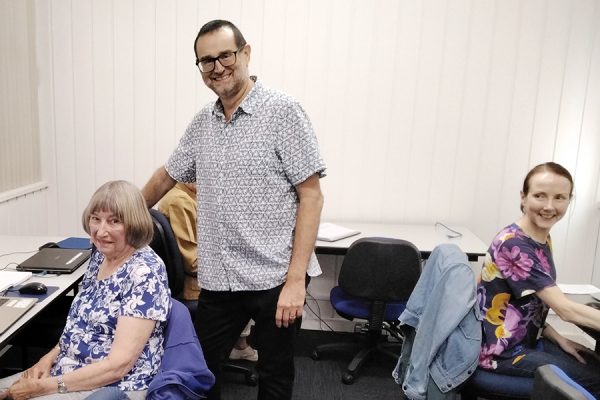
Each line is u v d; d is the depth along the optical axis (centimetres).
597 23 293
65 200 333
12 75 288
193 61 312
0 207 281
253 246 169
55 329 209
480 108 307
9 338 147
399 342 292
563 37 296
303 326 334
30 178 311
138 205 149
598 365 177
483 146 311
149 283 143
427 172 317
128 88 318
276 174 169
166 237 211
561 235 316
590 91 300
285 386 183
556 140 307
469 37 300
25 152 304
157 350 148
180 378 138
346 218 326
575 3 292
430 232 300
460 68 304
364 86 309
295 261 170
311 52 307
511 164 312
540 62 299
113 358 138
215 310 181
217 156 171
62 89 320
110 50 315
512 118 307
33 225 314
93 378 137
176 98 317
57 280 195
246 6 304
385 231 300
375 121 313
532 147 309
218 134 172
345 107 312
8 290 181
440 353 165
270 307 173
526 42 298
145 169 326
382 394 254
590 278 318
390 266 240
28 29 302
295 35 306
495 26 298
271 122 165
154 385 136
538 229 173
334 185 322
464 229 310
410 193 320
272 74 311
